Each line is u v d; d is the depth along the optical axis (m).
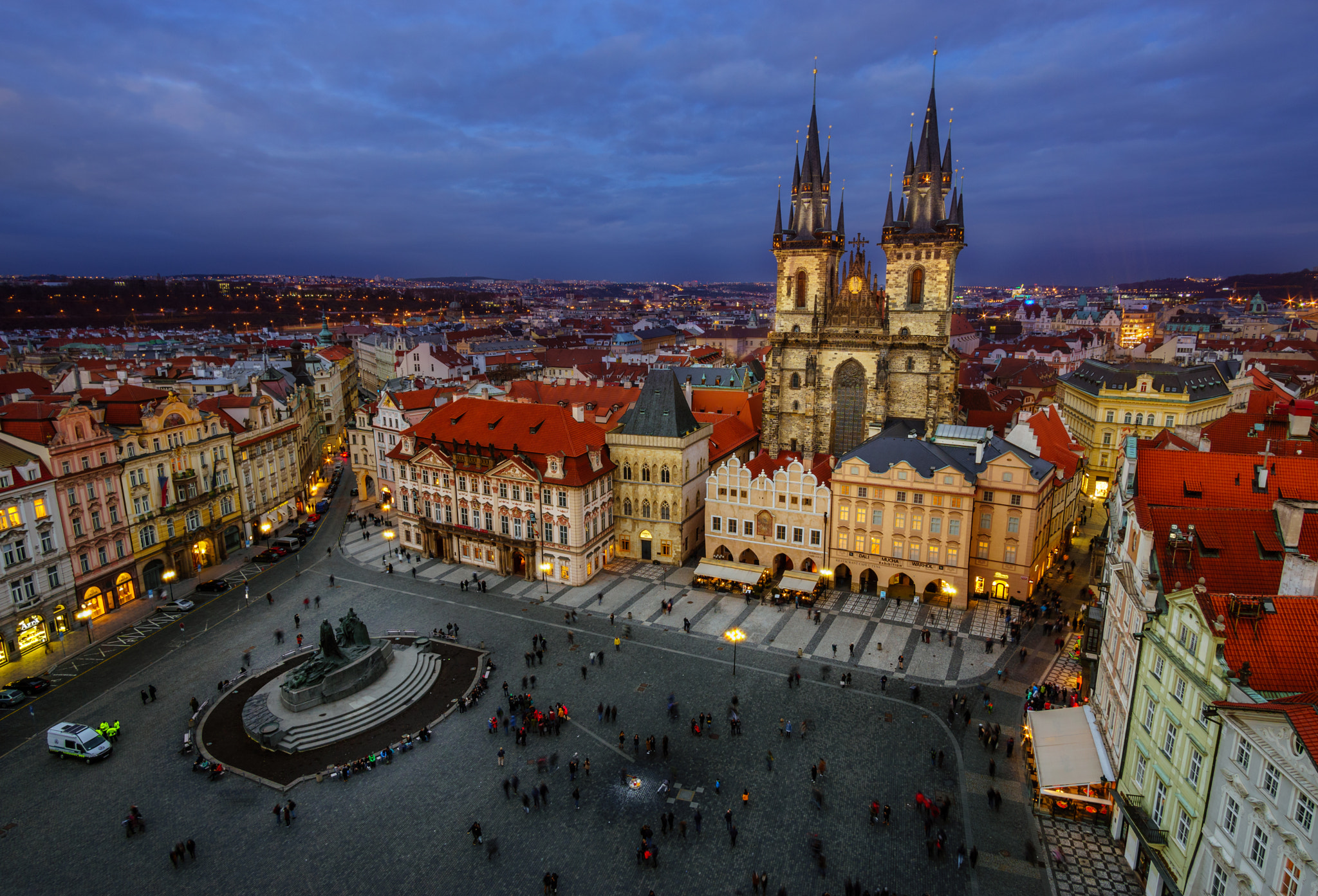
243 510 120.69
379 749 66.06
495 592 101.56
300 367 179.62
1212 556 51.56
